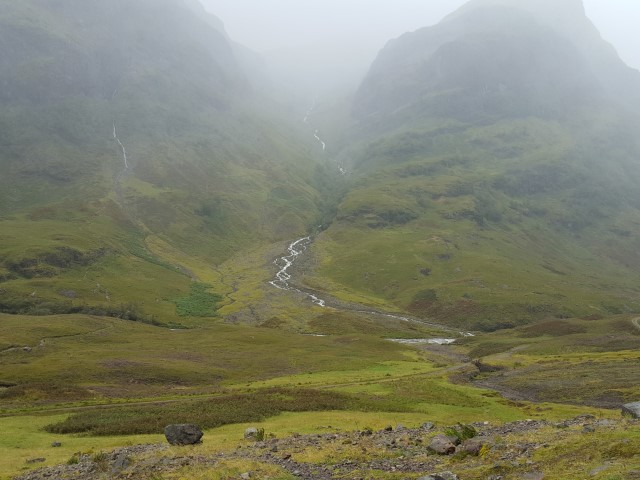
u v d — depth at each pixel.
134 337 148.25
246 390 81.06
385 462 30.39
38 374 91.31
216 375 100.81
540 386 86.94
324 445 36.81
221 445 38.19
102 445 42.91
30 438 47.19
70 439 46.69
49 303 188.00
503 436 34.28
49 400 72.00
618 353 117.06
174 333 161.38
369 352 137.38
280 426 50.03
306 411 60.56
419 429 44.03
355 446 35.84
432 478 23.53
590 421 37.97
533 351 138.12
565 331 174.12
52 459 37.81
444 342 174.50
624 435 26.06
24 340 129.88
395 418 55.69
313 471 29.19
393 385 81.75
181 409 59.75
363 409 62.12
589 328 173.50
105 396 77.19
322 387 82.38
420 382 85.69
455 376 100.12
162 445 39.06
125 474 29.80
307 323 197.62
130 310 195.88
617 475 19.83
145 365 103.25
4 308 183.25
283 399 66.25
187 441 39.19
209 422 52.03
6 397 73.25
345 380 91.00
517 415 60.22
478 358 132.88
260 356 124.50
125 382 90.44
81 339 139.25
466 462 28.30
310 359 121.44
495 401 70.81
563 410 62.56
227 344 141.75
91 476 30.67
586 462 23.16
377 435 40.78
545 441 30.00
